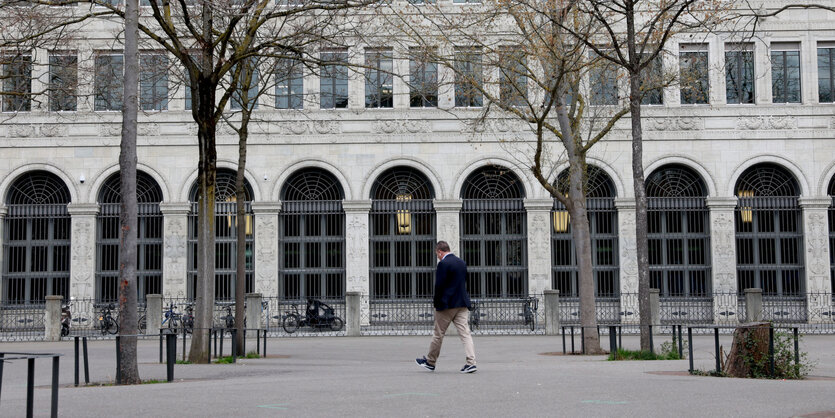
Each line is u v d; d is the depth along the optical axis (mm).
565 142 21281
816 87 33844
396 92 34250
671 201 33969
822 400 9594
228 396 10227
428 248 34344
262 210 33781
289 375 14070
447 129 34156
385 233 34406
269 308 33312
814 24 33906
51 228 34156
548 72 21609
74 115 34000
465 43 29469
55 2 18031
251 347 24172
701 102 33938
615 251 34031
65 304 33938
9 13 23109
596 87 32812
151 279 34094
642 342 18406
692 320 32906
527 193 33844
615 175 33844
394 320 33844
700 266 33875
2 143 33938
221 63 17672
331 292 34188
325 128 34125
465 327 13398
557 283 34188
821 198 33406
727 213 33562
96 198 33938
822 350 20844
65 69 22859
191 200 34156
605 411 8664
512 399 9672
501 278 34094
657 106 33906
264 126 34125
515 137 33562
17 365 17859
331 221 34469
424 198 34469
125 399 10039
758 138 33781
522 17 23172
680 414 8469
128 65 13180
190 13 21688
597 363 16172
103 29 33000
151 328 28906
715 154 33781
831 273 33750
